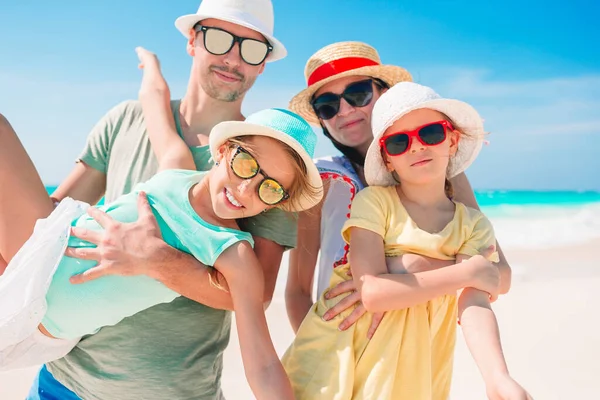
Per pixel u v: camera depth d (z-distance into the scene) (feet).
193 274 7.61
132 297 7.64
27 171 8.88
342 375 7.43
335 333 7.92
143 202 7.99
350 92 11.03
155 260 7.36
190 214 7.95
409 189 8.43
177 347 8.41
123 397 8.18
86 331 7.83
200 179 8.41
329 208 10.68
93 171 10.30
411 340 7.50
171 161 8.88
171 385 8.29
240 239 7.79
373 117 8.69
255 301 7.59
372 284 7.55
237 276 7.59
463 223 8.33
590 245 43.83
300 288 11.32
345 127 11.13
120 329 8.25
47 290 7.50
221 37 9.56
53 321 7.64
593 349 17.93
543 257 37.06
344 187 10.61
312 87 11.37
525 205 95.76
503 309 22.66
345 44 11.40
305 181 7.88
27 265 7.52
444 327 7.97
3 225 8.79
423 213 8.34
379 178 8.97
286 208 8.36
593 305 23.18
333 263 10.31
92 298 7.49
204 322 8.65
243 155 7.43
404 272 7.83
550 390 14.90
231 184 7.57
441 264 7.95
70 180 10.23
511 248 42.65
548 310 22.48
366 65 11.07
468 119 8.63
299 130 7.63
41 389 8.68
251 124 7.36
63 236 7.77
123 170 9.73
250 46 9.73
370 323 7.75
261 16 10.03
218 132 7.78
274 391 7.16
